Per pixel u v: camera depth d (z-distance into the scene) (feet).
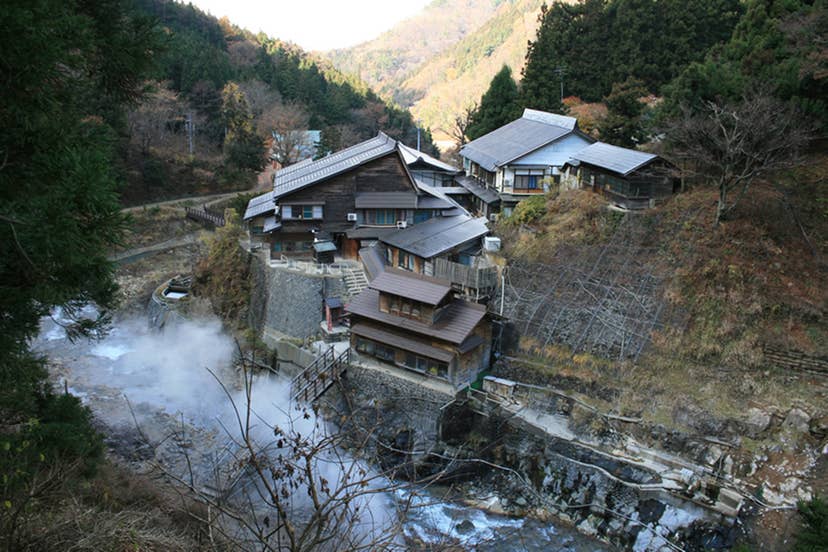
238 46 316.19
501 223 119.24
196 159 221.87
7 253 33.50
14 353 37.52
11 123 30.99
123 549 30.01
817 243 89.71
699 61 162.71
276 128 231.09
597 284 96.53
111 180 33.53
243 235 144.66
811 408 76.13
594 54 179.52
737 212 94.84
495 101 174.29
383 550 29.53
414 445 89.97
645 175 102.89
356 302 103.60
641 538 73.61
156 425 94.53
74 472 43.04
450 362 90.27
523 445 84.94
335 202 123.54
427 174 152.35
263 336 119.34
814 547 42.86
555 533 76.95
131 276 158.51
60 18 30.63
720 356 83.41
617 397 85.10
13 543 27.68
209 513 26.43
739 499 70.95
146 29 42.98
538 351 94.79
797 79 102.17
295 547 23.68
